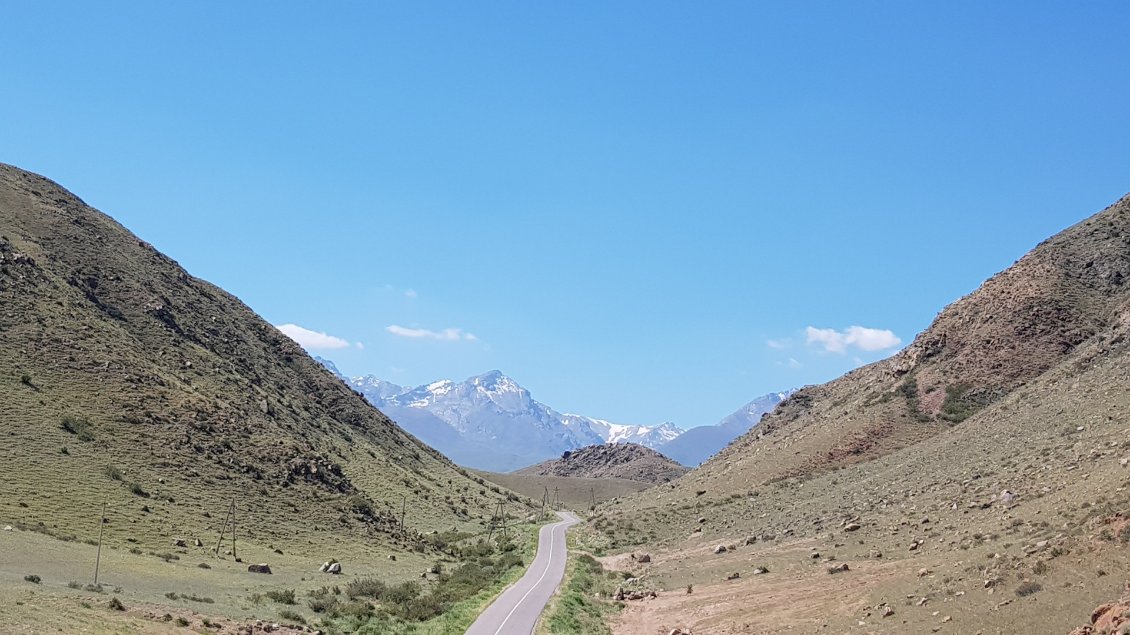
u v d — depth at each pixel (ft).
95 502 245.24
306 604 188.14
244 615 158.40
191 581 195.52
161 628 131.13
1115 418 182.09
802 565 173.99
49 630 113.29
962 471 205.16
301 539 291.38
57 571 173.78
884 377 388.57
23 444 261.65
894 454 279.28
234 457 333.01
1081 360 269.85
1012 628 94.53
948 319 374.63
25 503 226.99
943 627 103.30
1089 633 84.02
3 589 135.64
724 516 281.95
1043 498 147.54
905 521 180.04
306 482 354.13
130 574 188.75
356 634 158.51
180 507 271.08
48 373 312.91
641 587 201.57
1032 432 209.87
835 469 298.97
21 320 337.52
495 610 172.14
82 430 286.05
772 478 312.50
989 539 136.56
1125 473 131.75
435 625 160.66
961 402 311.27
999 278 380.17
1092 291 341.82
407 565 294.66
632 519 331.77
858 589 139.33
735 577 181.88
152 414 324.19
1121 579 92.17
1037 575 104.22
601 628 161.89
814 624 127.65
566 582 221.05
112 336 376.27
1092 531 108.17
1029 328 332.80
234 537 249.34
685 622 155.94
